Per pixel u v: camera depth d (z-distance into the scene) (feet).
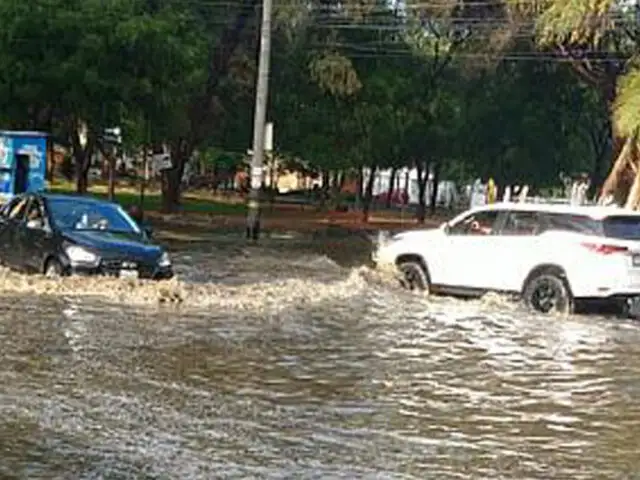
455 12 201.36
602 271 75.66
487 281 81.00
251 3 184.75
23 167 125.90
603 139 227.20
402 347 57.31
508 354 57.00
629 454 37.27
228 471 32.68
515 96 217.97
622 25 157.79
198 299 69.21
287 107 195.11
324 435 37.78
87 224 73.92
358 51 199.41
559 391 47.65
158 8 161.68
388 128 201.16
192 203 224.33
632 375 52.16
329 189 231.30
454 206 295.69
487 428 40.19
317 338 58.44
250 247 126.21
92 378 44.65
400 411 42.22
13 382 43.16
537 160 220.43
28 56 139.85
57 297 64.95
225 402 41.91
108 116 143.95
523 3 167.02
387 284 84.74
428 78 211.82
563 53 182.70
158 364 48.37
